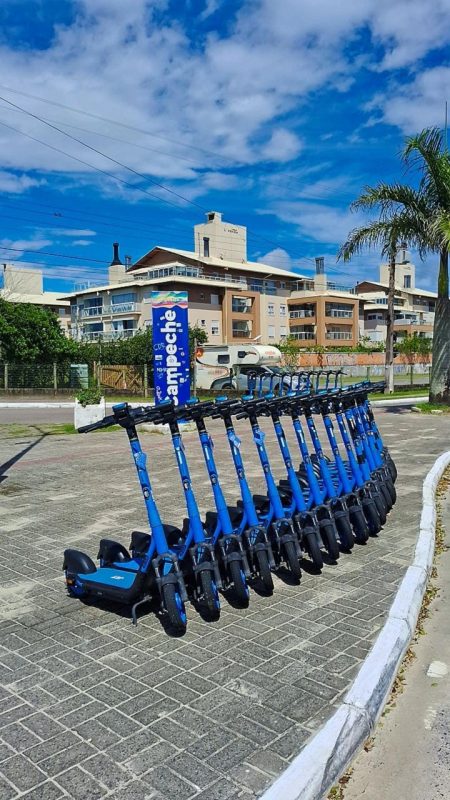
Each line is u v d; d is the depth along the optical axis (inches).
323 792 109.7
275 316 2544.3
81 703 135.3
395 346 2292.1
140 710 132.1
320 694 137.8
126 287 2239.2
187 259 2290.8
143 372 1256.2
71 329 2486.5
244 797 105.8
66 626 174.9
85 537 259.4
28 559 233.3
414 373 1987.0
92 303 2422.5
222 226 2564.0
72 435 618.5
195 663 152.3
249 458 452.8
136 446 167.3
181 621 161.0
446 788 112.7
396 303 3169.3
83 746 120.0
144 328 2139.5
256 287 2460.6
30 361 1331.2
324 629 170.7
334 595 194.5
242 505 214.8
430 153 673.0
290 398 216.1
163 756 116.7
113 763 114.9
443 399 794.8
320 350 1930.4
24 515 299.4
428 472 393.7
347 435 256.8
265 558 188.5
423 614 185.9
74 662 153.8
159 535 166.4
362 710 127.0
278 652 157.6
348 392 255.1
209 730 124.6
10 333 1290.6
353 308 2659.9
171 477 384.2
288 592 197.0
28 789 108.2
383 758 121.3
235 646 161.0
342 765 116.6
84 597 193.8
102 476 394.6
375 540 251.9
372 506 255.8
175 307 569.9
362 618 177.9
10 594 199.3
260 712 130.8
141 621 177.3
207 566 170.6
